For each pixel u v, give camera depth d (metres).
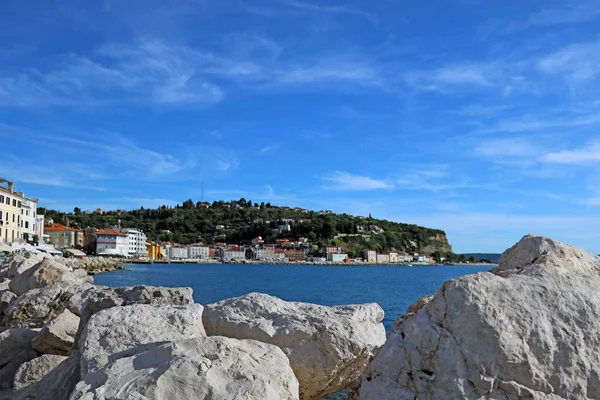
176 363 7.55
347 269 195.88
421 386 6.64
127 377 7.53
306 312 11.41
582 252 8.89
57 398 9.17
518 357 6.52
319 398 10.46
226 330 10.55
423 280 113.50
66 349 12.48
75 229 164.38
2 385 11.72
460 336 6.78
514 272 8.18
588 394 6.48
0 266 31.36
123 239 183.00
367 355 10.33
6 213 87.12
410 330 7.19
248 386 7.42
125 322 9.98
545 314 6.89
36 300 17.12
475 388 6.44
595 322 6.87
